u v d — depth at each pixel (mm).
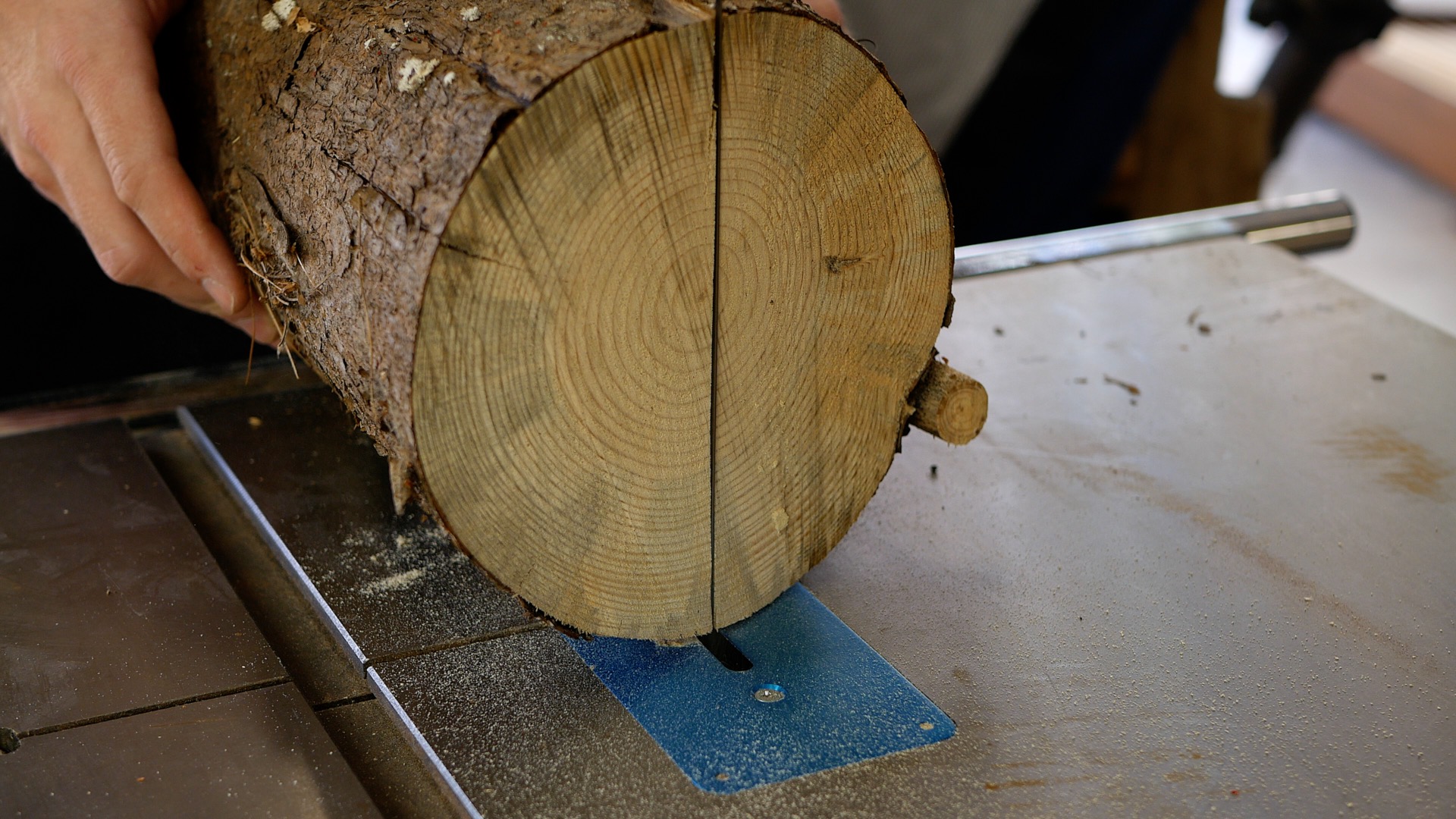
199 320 2270
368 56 1045
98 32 1372
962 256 2072
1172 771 1047
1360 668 1190
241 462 1481
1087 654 1201
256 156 1211
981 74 2520
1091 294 1978
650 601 1121
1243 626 1248
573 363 973
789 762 1041
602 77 888
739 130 962
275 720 1072
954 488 1481
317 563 1300
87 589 1239
